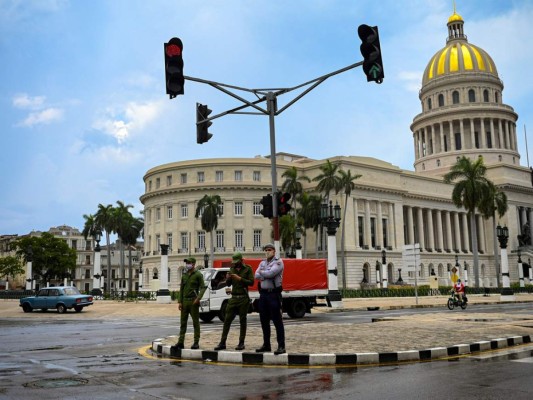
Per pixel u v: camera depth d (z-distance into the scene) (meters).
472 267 103.69
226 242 80.69
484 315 23.23
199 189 81.94
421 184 97.44
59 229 134.75
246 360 10.70
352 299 48.66
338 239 81.12
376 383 8.40
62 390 8.03
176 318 27.22
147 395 7.65
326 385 8.29
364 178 85.25
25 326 22.31
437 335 14.01
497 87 114.44
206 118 17.94
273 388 8.11
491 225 106.94
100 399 7.41
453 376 8.91
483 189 67.62
